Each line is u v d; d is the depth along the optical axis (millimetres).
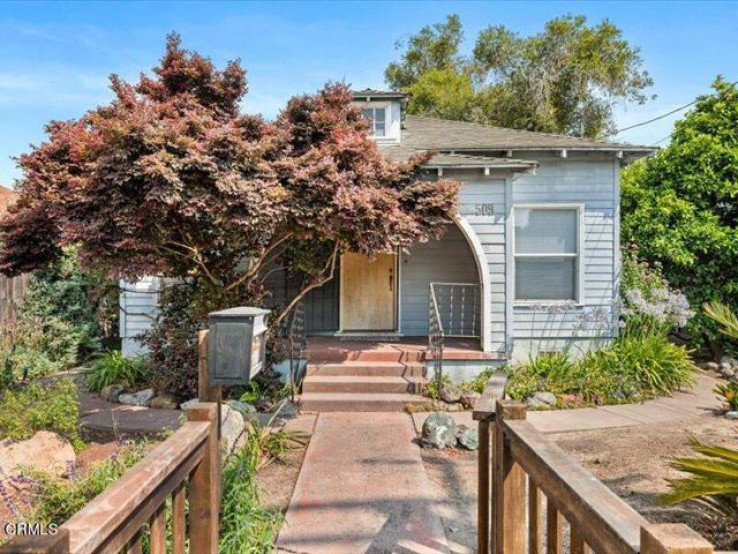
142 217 5086
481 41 24062
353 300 9891
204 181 5129
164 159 4816
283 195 5254
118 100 6211
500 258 7816
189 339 6879
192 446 2035
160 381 7039
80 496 2902
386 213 5695
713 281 9359
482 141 9383
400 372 7414
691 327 9375
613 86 20656
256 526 3062
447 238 9852
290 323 7820
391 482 4230
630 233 9758
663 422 6059
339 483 4199
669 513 3670
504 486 2271
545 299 8656
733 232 9078
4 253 6590
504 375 3270
